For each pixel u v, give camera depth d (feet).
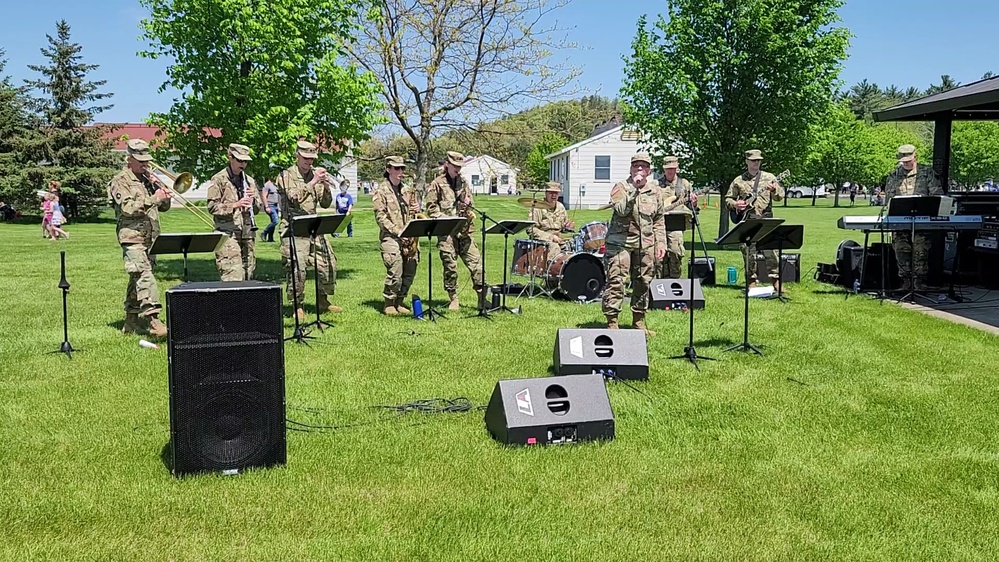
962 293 38.32
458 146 57.47
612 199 26.63
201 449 14.71
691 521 13.42
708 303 35.50
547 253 37.78
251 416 14.98
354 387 21.25
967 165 144.05
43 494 14.14
